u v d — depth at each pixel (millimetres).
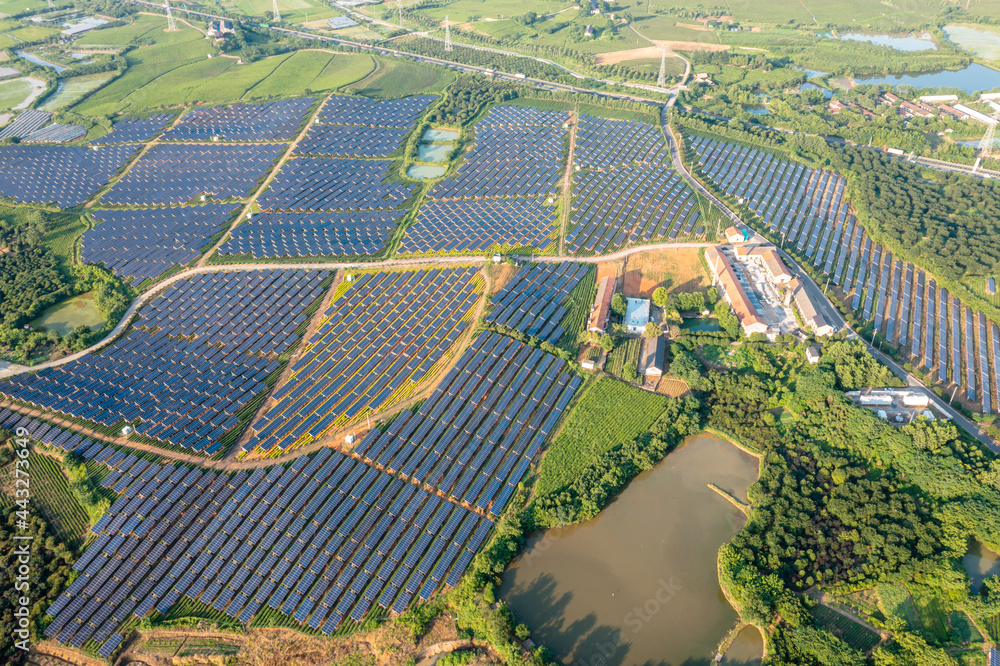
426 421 178500
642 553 152375
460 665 130625
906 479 162000
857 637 133125
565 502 158500
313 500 158000
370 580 144000
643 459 169000
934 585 139375
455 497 160250
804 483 161625
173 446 170625
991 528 145000
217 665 131625
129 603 139875
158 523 153000
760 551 148250
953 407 185500
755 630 137500
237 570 145375
